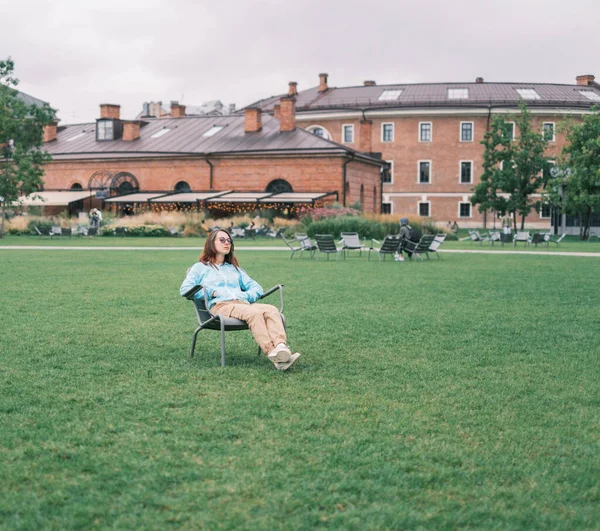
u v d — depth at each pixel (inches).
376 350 312.2
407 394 237.1
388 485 159.6
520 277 677.9
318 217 1752.0
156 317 401.7
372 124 2509.8
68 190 2301.9
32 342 323.0
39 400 225.5
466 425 203.9
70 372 264.5
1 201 1707.7
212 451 178.9
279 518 143.0
